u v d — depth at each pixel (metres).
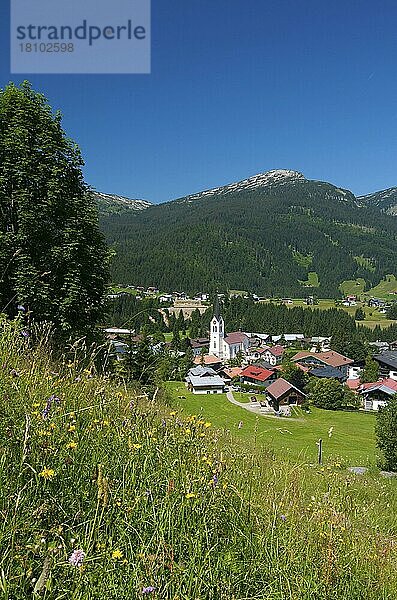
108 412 5.02
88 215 22.16
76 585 2.54
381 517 7.13
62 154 22.27
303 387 84.50
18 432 3.65
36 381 5.07
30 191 20.69
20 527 2.79
